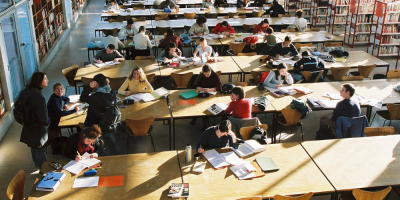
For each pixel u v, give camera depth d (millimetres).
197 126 6812
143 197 3680
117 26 10812
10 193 3602
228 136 4551
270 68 7531
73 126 5207
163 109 5703
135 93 6230
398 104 6043
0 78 6641
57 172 3982
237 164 4195
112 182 3893
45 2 10820
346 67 7379
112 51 7945
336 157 4375
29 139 4910
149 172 4074
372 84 6758
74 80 6895
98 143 4699
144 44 8758
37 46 9078
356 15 11383
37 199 3621
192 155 4398
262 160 4258
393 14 10141
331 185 3877
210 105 5832
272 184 3877
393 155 4426
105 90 5070
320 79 7609
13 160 5727
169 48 7875
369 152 4484
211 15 12656
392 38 10703
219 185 3859
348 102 5457
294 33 10211
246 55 8398
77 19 15492
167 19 11766
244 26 10898
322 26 14102
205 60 7660
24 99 4730
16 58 7711
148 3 14797
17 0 7836
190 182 3904
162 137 6422
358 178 3994
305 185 3865
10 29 7414
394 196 4816
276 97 6176
